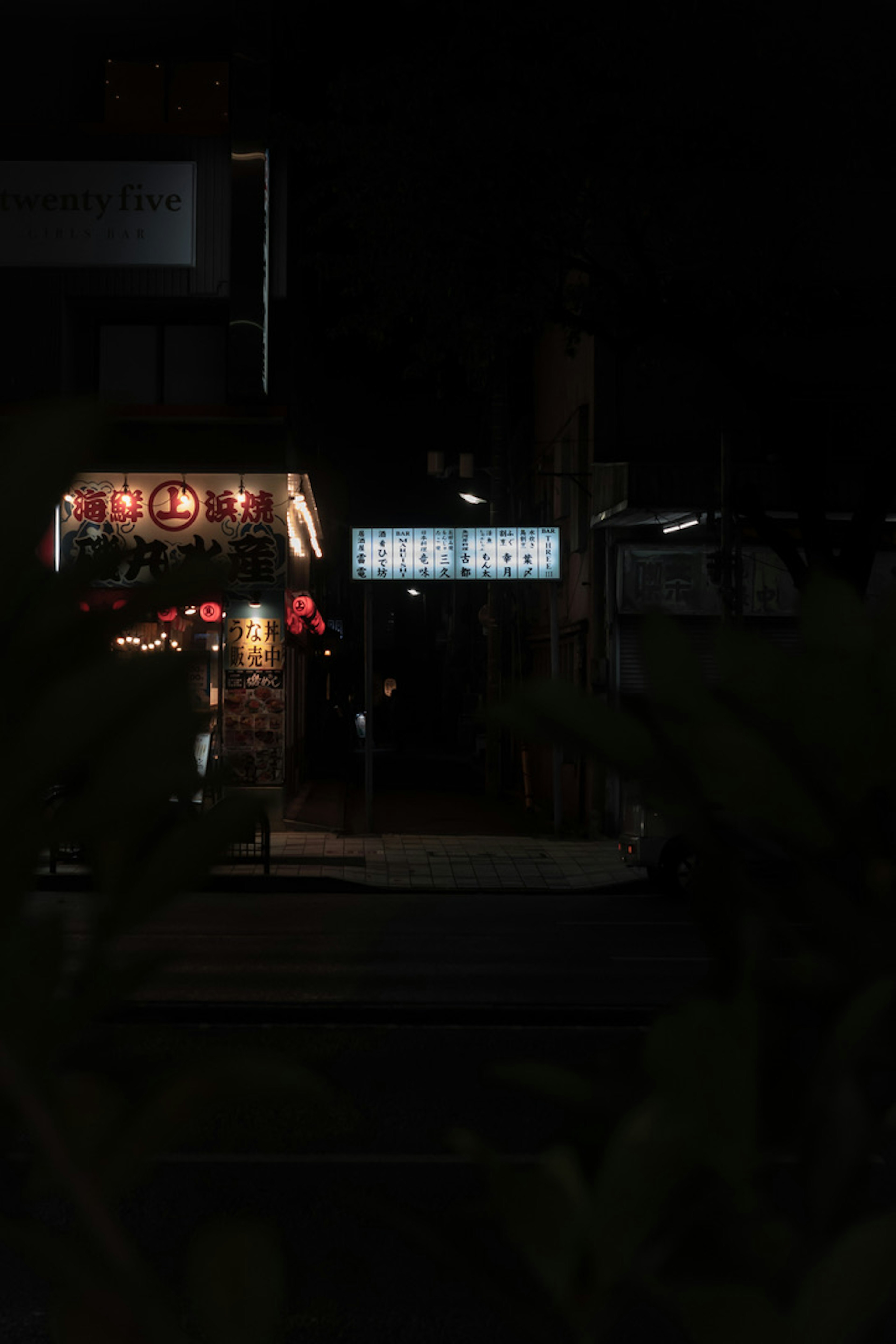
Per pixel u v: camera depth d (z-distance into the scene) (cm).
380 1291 383
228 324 1686
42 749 24
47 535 25
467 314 1373
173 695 25
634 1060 25
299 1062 25
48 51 1658
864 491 1230
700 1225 23
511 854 1681
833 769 26
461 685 4106
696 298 1419
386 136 1237
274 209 1744
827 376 1520
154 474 1747
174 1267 346
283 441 1700
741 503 1271
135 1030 25
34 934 24
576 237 1325
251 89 1658
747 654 28
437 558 1823
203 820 25
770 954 25
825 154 1295
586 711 28
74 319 1689
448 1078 652
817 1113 24
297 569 2247
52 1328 23
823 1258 22
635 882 1452
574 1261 24
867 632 28
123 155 1661
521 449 2809
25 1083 23
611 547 1797
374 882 1452
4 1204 24
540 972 949
